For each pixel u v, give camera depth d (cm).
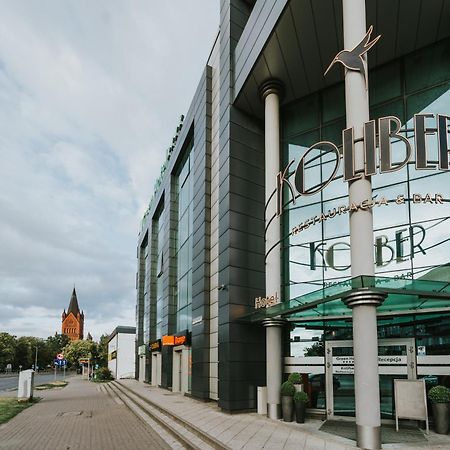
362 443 891
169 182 2995
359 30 1095
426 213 1238
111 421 1490
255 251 1611
